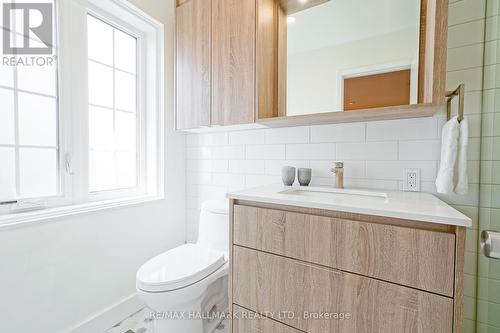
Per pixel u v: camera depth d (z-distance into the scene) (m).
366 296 0.78
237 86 1.36
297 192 1.26
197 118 1.53
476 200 1.02
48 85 1.28
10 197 1.16
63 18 1.31
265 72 1.36
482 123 1.00
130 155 1.74
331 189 1.22
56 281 1.19
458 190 0.91
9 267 1.03
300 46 1.39
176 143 1.89
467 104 1.02
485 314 0.99
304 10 1.38
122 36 1.67
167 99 1.80
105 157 1.58
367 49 1.22
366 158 1.25
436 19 0.86
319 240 0.86
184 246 1.48
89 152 1.47
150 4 1.64
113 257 1.46
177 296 1.07
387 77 1.17
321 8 1.34
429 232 0.69
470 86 1.02
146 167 1.82
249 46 1.31
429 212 0.72
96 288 1.37
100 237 1.39
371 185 1.24
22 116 1.20
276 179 1.54
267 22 1.38
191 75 1.56
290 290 0.92
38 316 1.12
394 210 0.74
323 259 0.85
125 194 1.68
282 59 1.43
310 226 0.88
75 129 1.38
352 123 1.29
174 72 1.68
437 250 0.68
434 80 0.87
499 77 0.95
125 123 1.70
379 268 0.76
